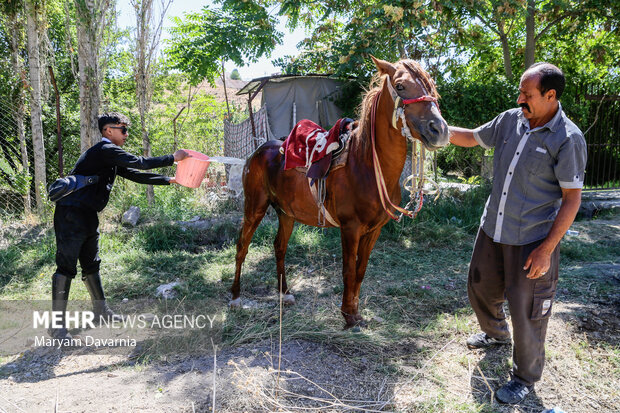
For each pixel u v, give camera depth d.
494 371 2.76
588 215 7.84
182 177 3.45
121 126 3.31
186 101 14.43
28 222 6.56
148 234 5.93
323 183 3.12
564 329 3.27
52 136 9.81
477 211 6.95
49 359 2.97
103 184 3.29
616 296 3.92
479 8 7.35
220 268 4.84
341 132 3.14
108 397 2.44
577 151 2.21
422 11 6.95
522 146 2.36
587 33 10.41
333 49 8.48
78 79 6.54
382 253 5.32
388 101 2.67
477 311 2.89
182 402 2.39
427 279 4.48
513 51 10.75
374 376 2.70
